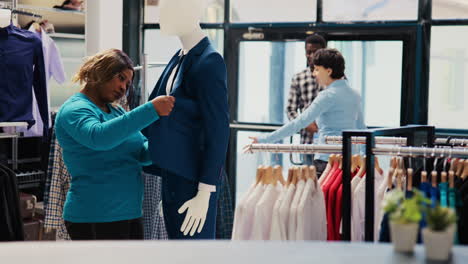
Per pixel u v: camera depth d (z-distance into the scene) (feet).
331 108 12.84
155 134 8.46
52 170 11.55
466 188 7.73
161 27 8.87
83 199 8.51
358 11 18.06
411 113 17.61
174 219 8.82
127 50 20.80
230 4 19.49
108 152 8.54
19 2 17.28
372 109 18.08
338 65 12.98
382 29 17.75
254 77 19.43
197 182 8.71
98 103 8.79
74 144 8.48
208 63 8.46
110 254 4.64
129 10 20.67
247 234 8.38
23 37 15.29
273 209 8.20
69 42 18.31
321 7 18.40
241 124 19.57
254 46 19.35
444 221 4.54
